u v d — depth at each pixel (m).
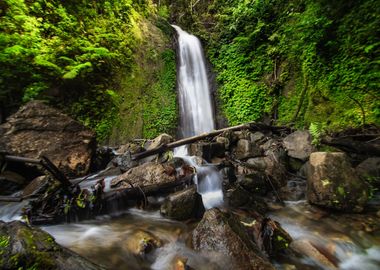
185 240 3.54
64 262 2.30
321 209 4.64
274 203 5.11
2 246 2.23
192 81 11.57
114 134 8.56
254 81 10.69
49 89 7.45
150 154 6.44
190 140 7.06
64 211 3.86
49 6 7.83
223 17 12.81
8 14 6.92
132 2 11.41
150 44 10.98
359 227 4.01
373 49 6.64
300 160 6.43
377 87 6.45
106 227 3.85
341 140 6.00
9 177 5.00
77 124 6.38
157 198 4.88
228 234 3.10
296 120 8.65
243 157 6.63
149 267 3.03
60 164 5.70
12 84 6.86
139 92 9.70
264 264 2.82
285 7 9.91
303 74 8.62
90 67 8.18
